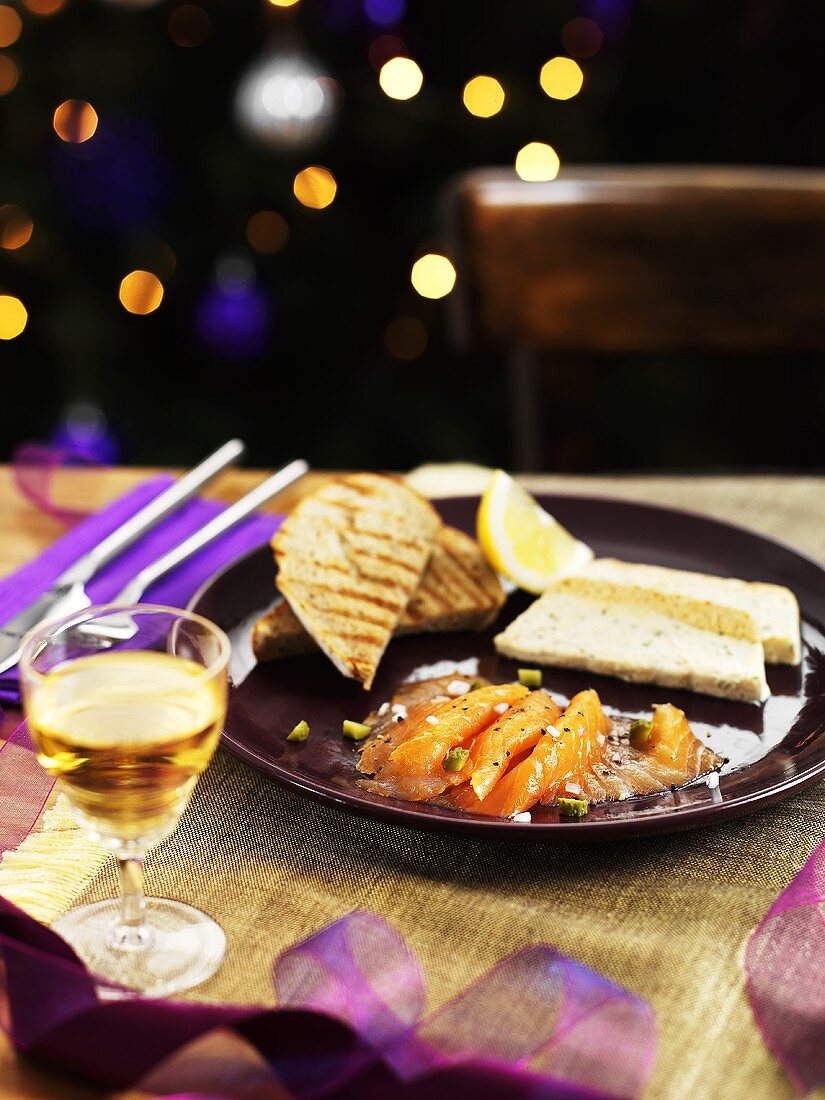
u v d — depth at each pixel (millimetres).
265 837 762
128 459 1950
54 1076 658
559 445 1276
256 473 1118
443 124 1785
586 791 773
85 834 755
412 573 921
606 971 696
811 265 1233
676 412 2018
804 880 721
